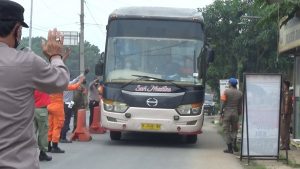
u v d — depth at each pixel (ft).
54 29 13.04
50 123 43.32
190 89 48.62
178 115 48.37
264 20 47.09
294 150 49.55
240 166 39.19
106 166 37.63
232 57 109.19
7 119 11.43
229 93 47.16
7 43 12.00
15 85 11.53
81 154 43.62
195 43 49.37
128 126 48.52
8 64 11.55
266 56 102.63
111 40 49.75
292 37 48.67
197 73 48.98
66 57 13.29
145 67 49.14
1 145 11.37
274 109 41.01
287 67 100.78
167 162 40.47
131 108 48.37
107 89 49.03
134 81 48.73
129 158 42.14
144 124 48.37
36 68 11.79
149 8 50.37
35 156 11.83
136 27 49.73
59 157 41.45
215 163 40.63
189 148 50.55
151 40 49.49
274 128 41.09
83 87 55.77
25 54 11.82
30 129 11.78
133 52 49.42
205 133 70.69
